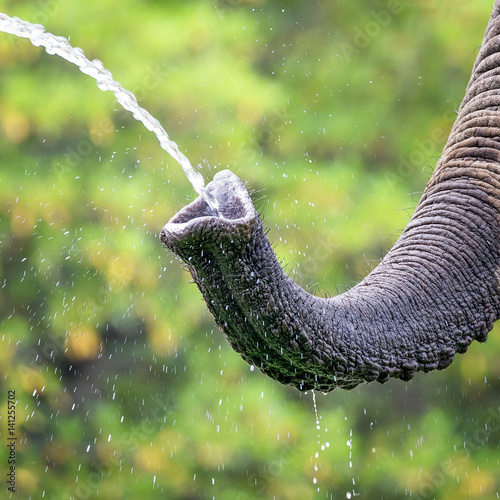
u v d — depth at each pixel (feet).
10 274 56.95
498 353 60.90
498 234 17.63
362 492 59.41
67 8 56.95
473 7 61.72
